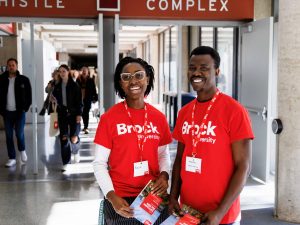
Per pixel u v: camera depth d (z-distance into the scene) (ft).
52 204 15.72
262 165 18.67
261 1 19.84
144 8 18.97
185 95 29.66
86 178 19.45
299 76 13.44
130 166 7.35
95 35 58.80
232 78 24.45
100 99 18.42
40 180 19.13
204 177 6.59
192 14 19.35
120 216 7.41
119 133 7.31
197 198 6.73
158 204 7.06
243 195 16.84
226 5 19.52
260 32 18.47
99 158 7.47
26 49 38.91
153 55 55.88
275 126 14.06
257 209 15.14
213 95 6.73
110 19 18.98
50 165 22.13
